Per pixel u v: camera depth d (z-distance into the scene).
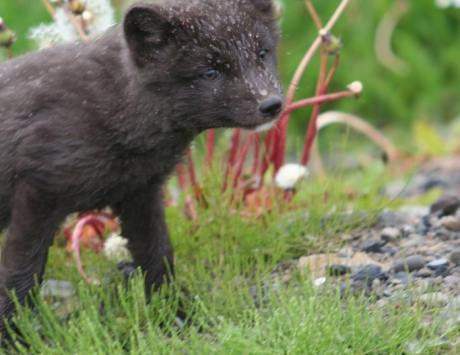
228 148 12.37
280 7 10.91
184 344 7.83
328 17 21.75
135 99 8.28
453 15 22.52
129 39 8.19
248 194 11.62
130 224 9.24
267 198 11.55
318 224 10.88
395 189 15.67
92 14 11.21
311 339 7.59
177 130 8.55
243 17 8.32
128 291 8.95
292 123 21.25
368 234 10.87
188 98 8.29
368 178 14.06
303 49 21.25
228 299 8.85
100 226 11.04
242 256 10.11
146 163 8.60
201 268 9.65
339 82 21.55
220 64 8.19
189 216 10.90
